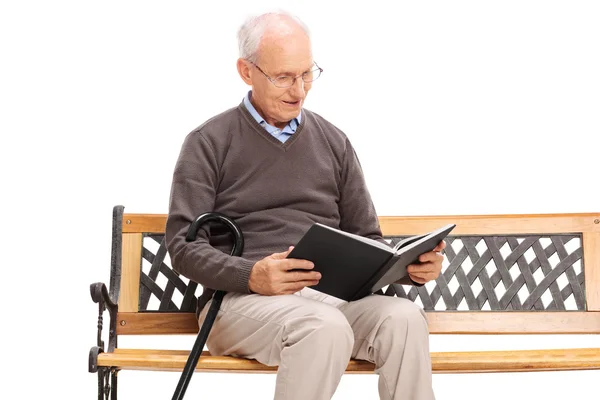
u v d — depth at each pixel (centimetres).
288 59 365
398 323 338
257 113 385
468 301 420
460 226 425
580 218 424
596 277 420
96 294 373
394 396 341
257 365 352
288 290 341
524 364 367
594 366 369
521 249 423
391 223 426
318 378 324
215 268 350
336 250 329
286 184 381
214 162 378
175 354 378
